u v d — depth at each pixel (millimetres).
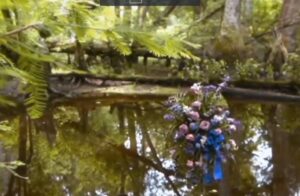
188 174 3906
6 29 801
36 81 875
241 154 4637
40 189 3852
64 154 4586
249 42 7879
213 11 9164
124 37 834
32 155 4492
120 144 4930
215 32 8492
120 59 6855
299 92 6773
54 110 5875
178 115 4012
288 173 4273
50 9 825
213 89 4336
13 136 4512
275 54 7227
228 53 7332
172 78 6648
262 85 6785
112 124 5660
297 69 6910
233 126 3965
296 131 5430
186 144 3918
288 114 6152
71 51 5512
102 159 4516
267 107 6426
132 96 6344
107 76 6605
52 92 6000
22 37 833
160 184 3941
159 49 837
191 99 4121
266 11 9648
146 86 6590
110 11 883
